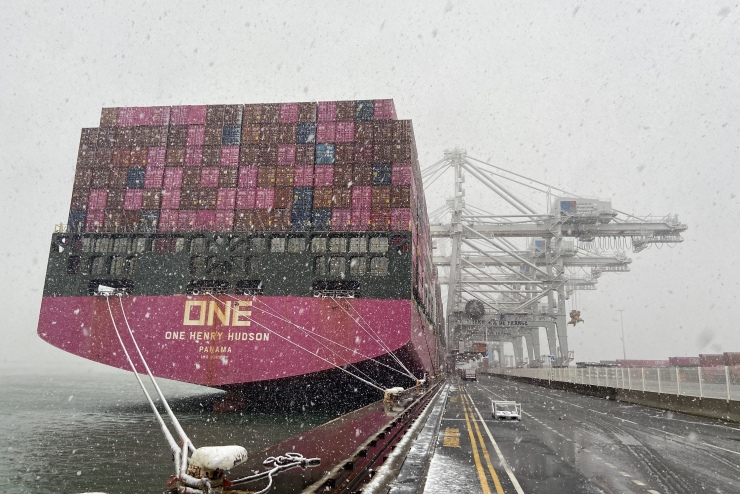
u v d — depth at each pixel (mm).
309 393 43812
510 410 23953
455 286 86812
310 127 44969
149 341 40562
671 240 78562
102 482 22016
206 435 32438
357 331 39312
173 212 44094
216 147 45219
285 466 9477
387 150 43562
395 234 41094
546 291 90375
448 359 133875
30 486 21578
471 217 85938
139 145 46031
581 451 15547
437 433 18703
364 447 12281
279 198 43469
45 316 42375
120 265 43281
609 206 79250
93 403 59188
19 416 45438
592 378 48250
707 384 27641
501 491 10344
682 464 13633
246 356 39469
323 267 41344
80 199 45344
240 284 41969
